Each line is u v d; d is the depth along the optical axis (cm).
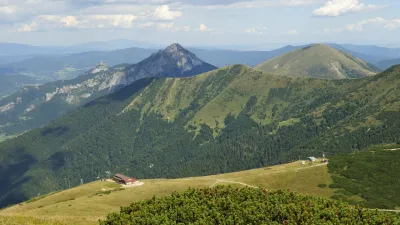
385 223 3062
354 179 11262
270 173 12388
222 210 3388
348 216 3161
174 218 3225
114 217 3300
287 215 3150
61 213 8400
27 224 3956
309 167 12575
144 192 11112
